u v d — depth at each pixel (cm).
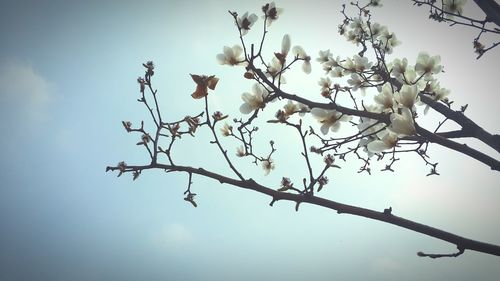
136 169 263
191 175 257
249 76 275
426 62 344
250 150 319
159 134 264
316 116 298
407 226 231
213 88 255
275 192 244
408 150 259
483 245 226
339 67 407
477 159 255
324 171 249
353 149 340
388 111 271
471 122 319
